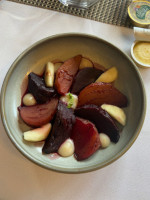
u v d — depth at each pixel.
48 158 0.28
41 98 0.30
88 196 0.30
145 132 0.31
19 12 0.34
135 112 0.29
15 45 0.33
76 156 0.29
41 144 0.29
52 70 0.31
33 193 0.29
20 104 0.30
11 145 0.30
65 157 0.28
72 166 0.27
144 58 0.32
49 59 0.31
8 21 0.34
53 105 0.30
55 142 0.28
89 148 0.28
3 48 0.33
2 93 0.28
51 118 0.29
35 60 0.31
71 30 0.34
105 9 0.35
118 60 0.31
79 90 0.31
